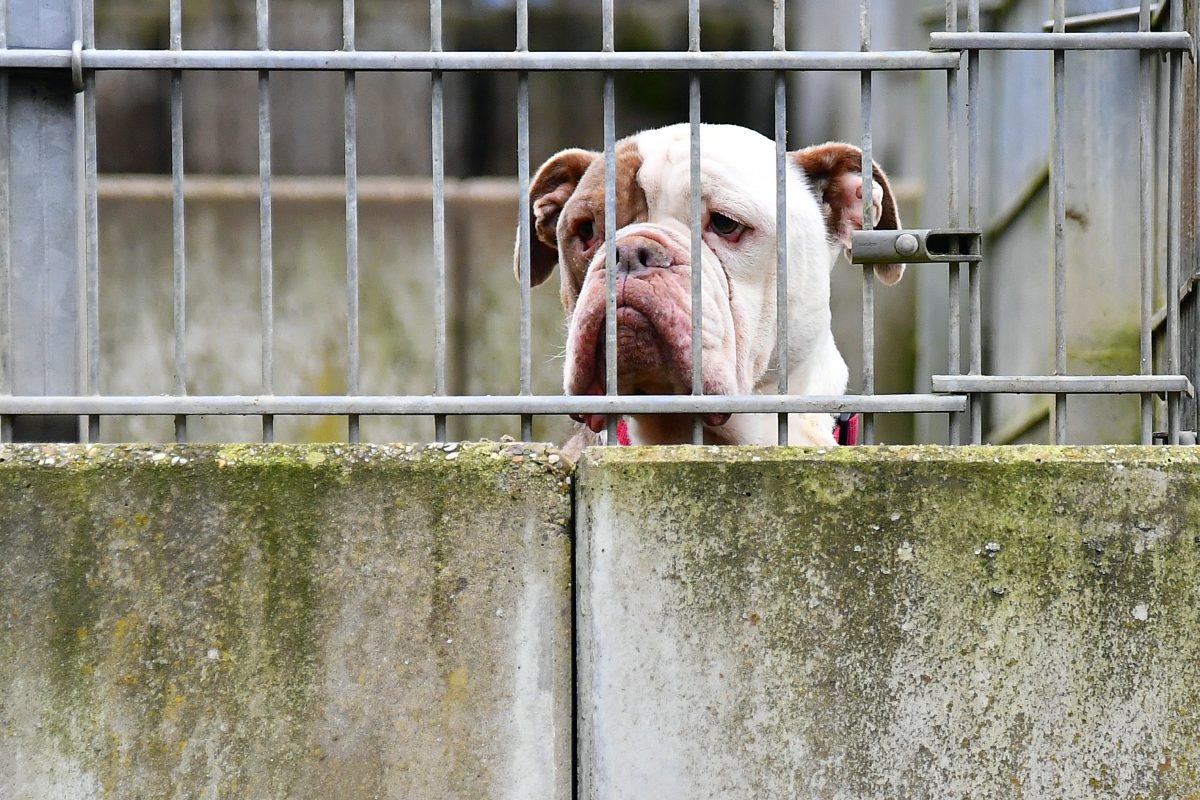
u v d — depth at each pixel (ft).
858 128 61.87
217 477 17.90
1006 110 49.60
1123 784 17.51
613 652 17.51
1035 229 45.60
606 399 19.07
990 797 17.47
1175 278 19.76
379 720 17.65
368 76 67.56
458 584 17.83
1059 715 17.54
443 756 17.63
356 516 17.88
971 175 19.51
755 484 17.71
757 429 27.45
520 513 17.93
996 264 51.83
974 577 17.69
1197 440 20.72
